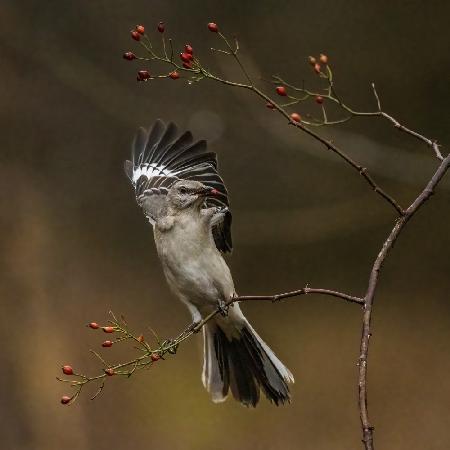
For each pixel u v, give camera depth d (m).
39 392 13.34
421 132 17.53
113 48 16.83
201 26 17.27
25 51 15.36
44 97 15.62
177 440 14.95
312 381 16.27
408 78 17.69
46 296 14.04
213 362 7.60
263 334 17.42
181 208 7.35
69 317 15.12
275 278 18.14
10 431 12.98
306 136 14.92
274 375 7.46
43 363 13.45
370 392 15.96
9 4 15.27
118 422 14.92
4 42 15.09
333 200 17.75
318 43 17.72
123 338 5.70
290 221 17.39
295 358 16.84
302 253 18.31
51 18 16.16
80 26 16.44
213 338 7.64
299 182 17.88
